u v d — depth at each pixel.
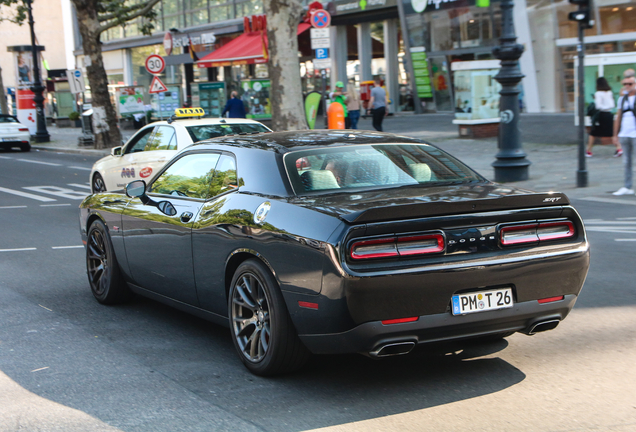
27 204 13.70
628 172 11.86
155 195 5.60
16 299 6.57
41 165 22.97
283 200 4.29
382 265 3.76
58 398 4.09
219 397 4.06
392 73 32.62
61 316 5.96
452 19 28.64
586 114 18.59
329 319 3.81
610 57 18.69
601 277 6.85
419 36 30.38
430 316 3.84
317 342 3.96
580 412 3.73
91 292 6.83
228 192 4.77
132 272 5.85
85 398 4.09
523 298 4.05
